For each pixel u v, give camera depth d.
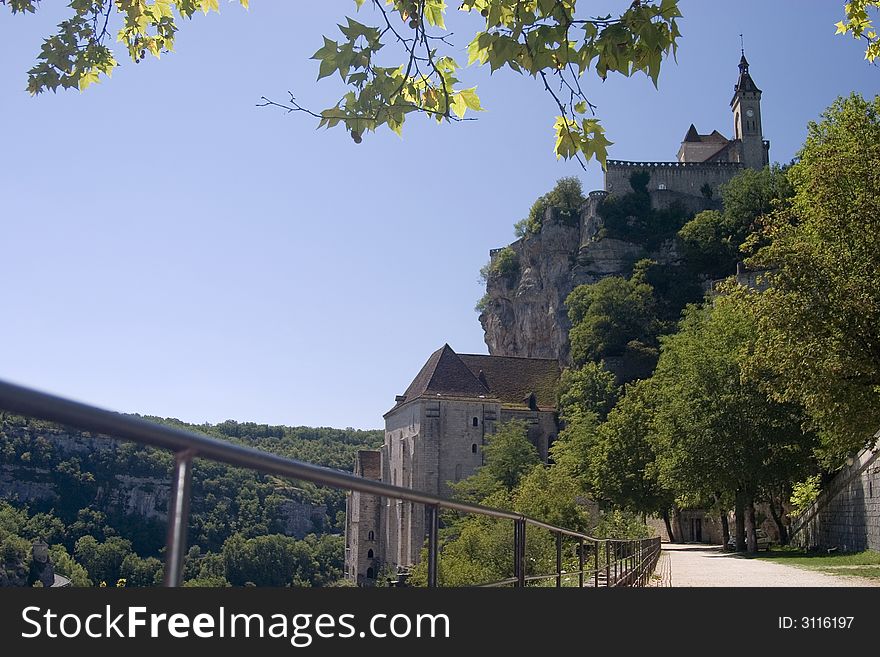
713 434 49.72
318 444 140.12
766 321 29.59
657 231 131.75
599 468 68.38
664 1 6.68
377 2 7.66
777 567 33.75
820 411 30.42
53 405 1.98
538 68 6.94
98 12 9.67
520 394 111.81
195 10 9.68
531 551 11.84
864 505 39.66
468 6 7.79
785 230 32.22
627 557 18.80
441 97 7.94
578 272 131.38
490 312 153.12
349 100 7.52
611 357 110.88
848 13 13.00
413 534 88.44
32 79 9.52
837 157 30.64
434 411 90.62
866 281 28.62
